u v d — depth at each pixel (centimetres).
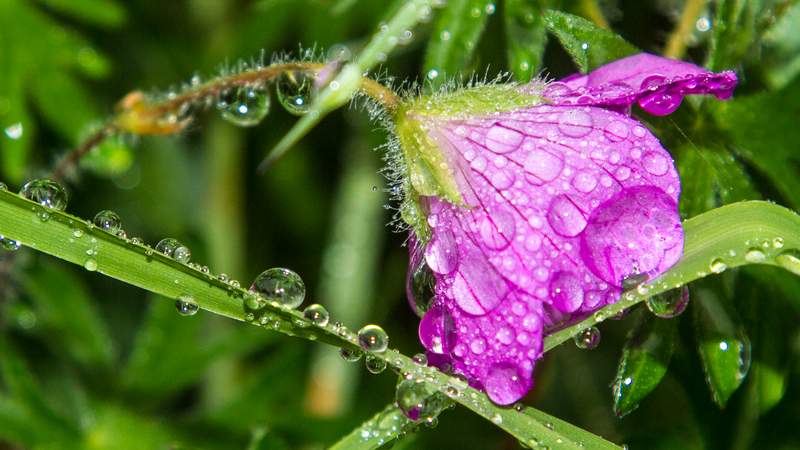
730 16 14
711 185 14
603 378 18
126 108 15
